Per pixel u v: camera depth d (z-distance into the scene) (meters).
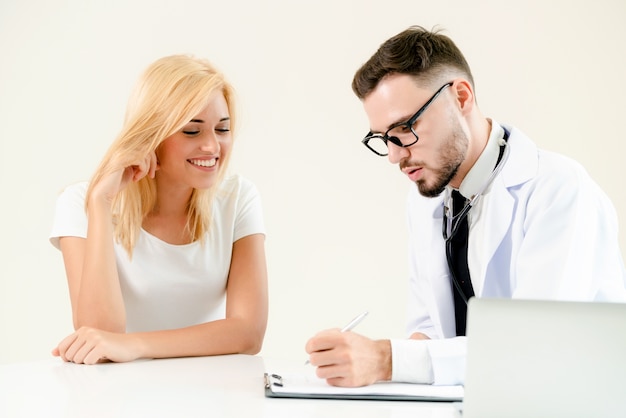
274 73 3.55
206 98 1.95
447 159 1.74
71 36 3.59
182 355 1.78
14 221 3.62
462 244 1.85
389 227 3.53
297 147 3.56
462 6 3.52
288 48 3.55
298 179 3.56
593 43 3.49
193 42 3.57
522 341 1.02
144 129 1.95
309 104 3.55
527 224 1.70
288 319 3.56
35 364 1.64
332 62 3.54
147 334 1.76
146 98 1.96
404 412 1.17
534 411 1.02
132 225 2.06
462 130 1.75
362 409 1.19
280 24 3.55
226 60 3.56
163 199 2.09
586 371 1.01
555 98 3.51
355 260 3.54
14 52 3.61
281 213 3.56
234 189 2.21
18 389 1.32
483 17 3.52
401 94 1.71
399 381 1.40
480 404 1.02
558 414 1.02
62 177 3.59
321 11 3.54
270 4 3.55
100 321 1.88
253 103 3.56
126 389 1.33
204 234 2.12
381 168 3.53
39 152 3.61
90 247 1.92
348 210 3.55
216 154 1.99
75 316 2.00
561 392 1.01
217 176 2.07
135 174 2.00
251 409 1.17
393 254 3.53
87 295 1.89
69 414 1.12
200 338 1.82
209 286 2.13
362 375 1.33
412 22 3.53
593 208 1.67
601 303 1.01
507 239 1.75
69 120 3.59
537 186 1.71
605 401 1.01
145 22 3.57
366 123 3.54
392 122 1.73
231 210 2.18
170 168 2.00
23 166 3.61
